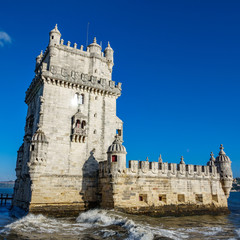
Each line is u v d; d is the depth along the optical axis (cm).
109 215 3244
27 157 4294
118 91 4619
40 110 3891
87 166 4047
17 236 2455
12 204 5319
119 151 3659
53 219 3444
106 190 3728
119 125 4778
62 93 4128
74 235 2547
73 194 3841
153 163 3997
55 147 3875
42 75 3962
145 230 2566
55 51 4316
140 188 3772
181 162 5050
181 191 4169
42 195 3625
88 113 4269
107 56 4881
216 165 4875
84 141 4106
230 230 3067
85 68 4553
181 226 3206
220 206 4538
